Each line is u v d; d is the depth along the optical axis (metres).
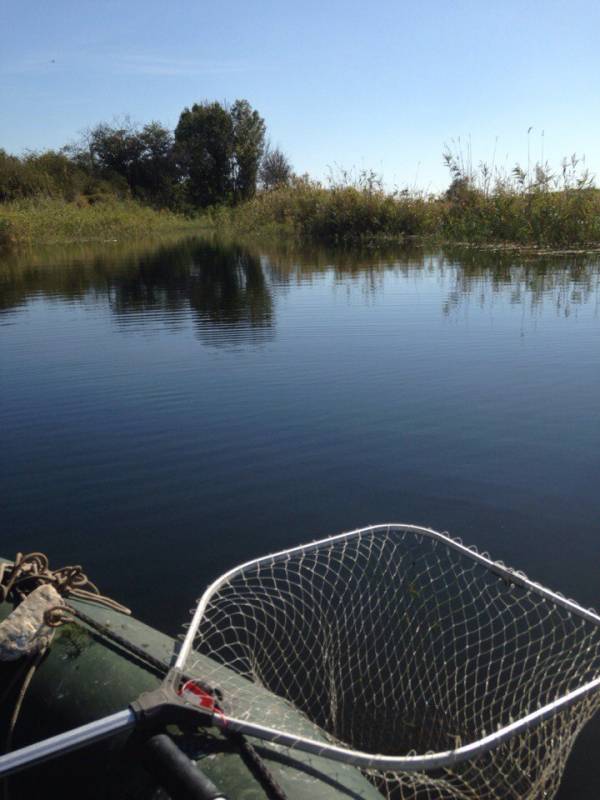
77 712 1.68
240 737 1.52
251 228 30.70
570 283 11.24
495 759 1.91
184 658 1.64
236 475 4.08
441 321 8.43
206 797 1.27
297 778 1.48
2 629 1.83
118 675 1.75
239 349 7.36
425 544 3.15
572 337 7.16
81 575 2.13
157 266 16.81
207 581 3.01
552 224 17.39
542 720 1.56
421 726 2.05
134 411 5.35
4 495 3.95
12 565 2.15
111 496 3.88
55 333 8.62
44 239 27.27
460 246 19.72
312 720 2.08
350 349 7.12
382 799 1.51
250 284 12.92
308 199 26.84
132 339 8.10
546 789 1.77
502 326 7.97
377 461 4.17
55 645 1.87
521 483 3.77
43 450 4.61
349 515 3.53
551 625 2.48
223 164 41.19
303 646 2.42
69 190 35.78
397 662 2.32
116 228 30.81
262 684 2.14
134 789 1.46
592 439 4.34
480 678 2.23
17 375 6.56
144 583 3.02
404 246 21.17
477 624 2.51
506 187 19.38
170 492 3.90
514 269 13.69
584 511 3.44
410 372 6.10
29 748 1.35
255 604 2.71
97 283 13.65
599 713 2.19
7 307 10.88
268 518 3.55
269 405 5.35
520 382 5.62
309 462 4.21
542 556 3.06
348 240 24.72
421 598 2.69
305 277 13.82
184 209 40.22
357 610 2.62
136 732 1.46
